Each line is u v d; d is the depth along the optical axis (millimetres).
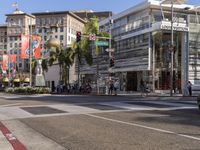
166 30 49594
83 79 72500
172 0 44969
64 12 146000
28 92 51469
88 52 58562
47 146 10375
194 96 40000
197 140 10555
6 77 97688
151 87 50250
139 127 13500
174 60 50812
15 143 11008
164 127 13445
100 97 36656
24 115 19031
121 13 59719
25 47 51062
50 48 71188
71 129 13383
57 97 37000
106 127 13680
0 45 164875
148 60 50375
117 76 60094
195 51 50469
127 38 56562
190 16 50438
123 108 21828
